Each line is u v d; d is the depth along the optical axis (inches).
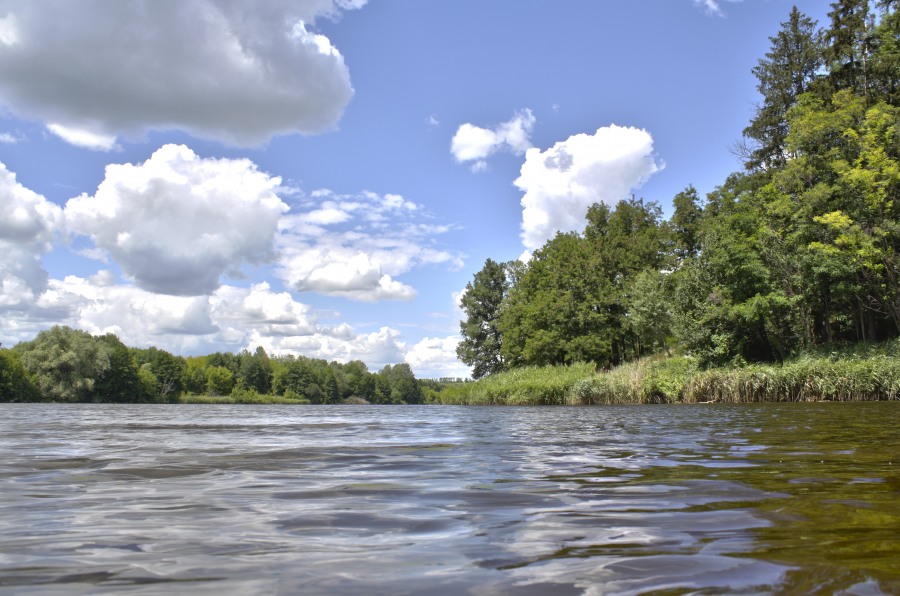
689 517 125.0
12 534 113.2
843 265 1210.0
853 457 228.1
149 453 282.8
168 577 84.0
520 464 233.1
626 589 76.8
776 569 83.9
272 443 346.6
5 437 403.9
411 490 168.4
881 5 1494.8
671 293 1630.2
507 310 2230.6
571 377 1475.1
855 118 1318.9
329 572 86.3
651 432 399.2
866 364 922.1
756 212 1425.9
